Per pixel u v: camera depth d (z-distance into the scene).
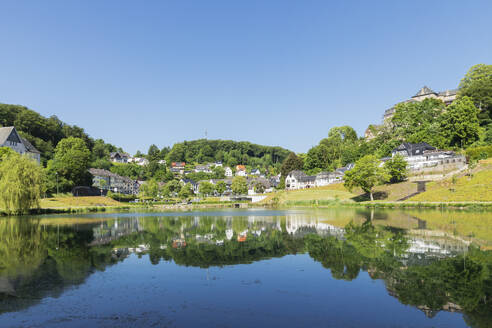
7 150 89.50
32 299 15.20
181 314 13.27
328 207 93.69
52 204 100.38
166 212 87.56
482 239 30.47
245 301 14.82
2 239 35.22
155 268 21.16
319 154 175.88
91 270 20.80
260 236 35.31
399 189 96.25
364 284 17.22
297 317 12.91
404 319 12.66
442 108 147.00
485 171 81.62
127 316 13.06
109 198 129.62
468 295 15.33
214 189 185.50
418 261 22.00
